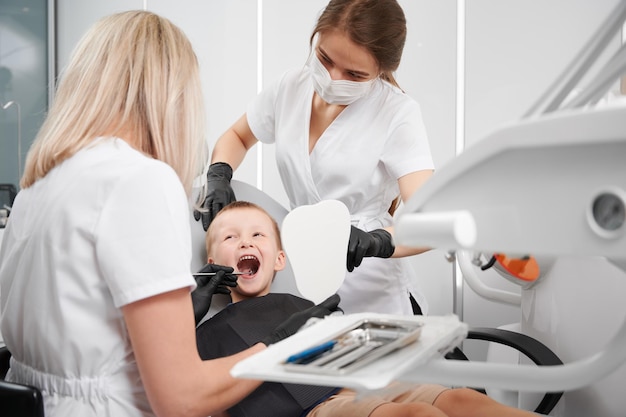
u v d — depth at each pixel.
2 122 3.43
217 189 1.71
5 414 0.88
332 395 1.35
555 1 2.22
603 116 0.50
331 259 1.09
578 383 0.75
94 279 0.95
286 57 2.73
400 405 1.14
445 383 0.79
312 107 1.76
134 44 1.07
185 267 0.94
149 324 0.92
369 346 0.72
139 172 0.95
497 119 2.33
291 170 1.78
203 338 1.44
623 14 0.56
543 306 1.41
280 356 0.72
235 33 2.85
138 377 1.01
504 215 0.57
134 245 0.92
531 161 0.55
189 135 1.09
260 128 1.91
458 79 2.38
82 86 1.05
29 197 1.06
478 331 1.36
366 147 1.70
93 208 0.95
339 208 1.10
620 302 1.20
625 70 0.56
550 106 0.62
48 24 3.50
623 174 0.52
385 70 1.54
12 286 1.03
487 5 2.32
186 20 2.98
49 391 1.02
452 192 0.59
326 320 0.86
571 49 2.21
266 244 1.60
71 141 1.02
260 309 1.50
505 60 2.31
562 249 0.55
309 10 2.67
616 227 0.53
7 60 3.43
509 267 1.44
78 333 0.96
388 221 1.83
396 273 1.80
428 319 0.83
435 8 2.41
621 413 1.21
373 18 1.45
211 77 2.92
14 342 1.06
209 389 0.94
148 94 1.05
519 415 1.13
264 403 1.30
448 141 2.42
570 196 0.54
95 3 3.32
